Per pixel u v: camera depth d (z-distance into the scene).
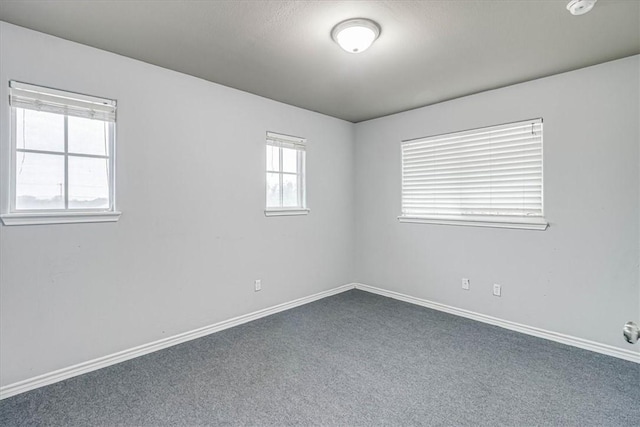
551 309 2.86
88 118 2.32
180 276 2.79
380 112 3.98
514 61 2.56
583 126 2.67
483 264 3.28
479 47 2.33
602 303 2.61
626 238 2.51
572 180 2.74
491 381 2.20
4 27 2.00
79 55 2.27
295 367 2.38
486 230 3.25
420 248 3.80
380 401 1.98
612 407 1.92
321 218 4.07
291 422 1.80
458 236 3.47
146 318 2.60
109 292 2.42
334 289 4.25
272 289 3.53
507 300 3.12
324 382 2.19
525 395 2.04
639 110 2.43
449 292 3.55
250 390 2.09
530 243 2.97
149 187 2.60
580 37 2.19
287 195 3.74
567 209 2.76
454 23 2.02
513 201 3.10
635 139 2.45
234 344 2.77
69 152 2.29
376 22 2.00
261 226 3.41
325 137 4.10
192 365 2.41
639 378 2.23
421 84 3.05
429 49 2.36
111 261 2.43
